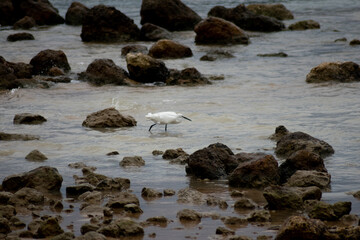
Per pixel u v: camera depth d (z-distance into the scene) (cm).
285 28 4409
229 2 6319
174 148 1489
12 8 4981
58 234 892
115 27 3978
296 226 830
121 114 1781
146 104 2097
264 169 1183
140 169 1311
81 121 1842
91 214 1001
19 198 1073
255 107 2011
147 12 4403
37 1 5028
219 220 960
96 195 1086
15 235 885
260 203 1067
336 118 1809
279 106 2020
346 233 838
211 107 2028
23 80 2445
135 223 904
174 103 2106
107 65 2578
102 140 1587
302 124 1739
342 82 2462
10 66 2553
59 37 4191
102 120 1759
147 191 1114
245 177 1179
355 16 4912
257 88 2388
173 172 1286
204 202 1065
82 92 2356
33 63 2761
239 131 1670
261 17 4350
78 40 4056
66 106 2092
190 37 4100
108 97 2239
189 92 2327
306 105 2030
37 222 940
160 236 885
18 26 4672
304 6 5766
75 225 946
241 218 952
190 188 1152
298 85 2434
